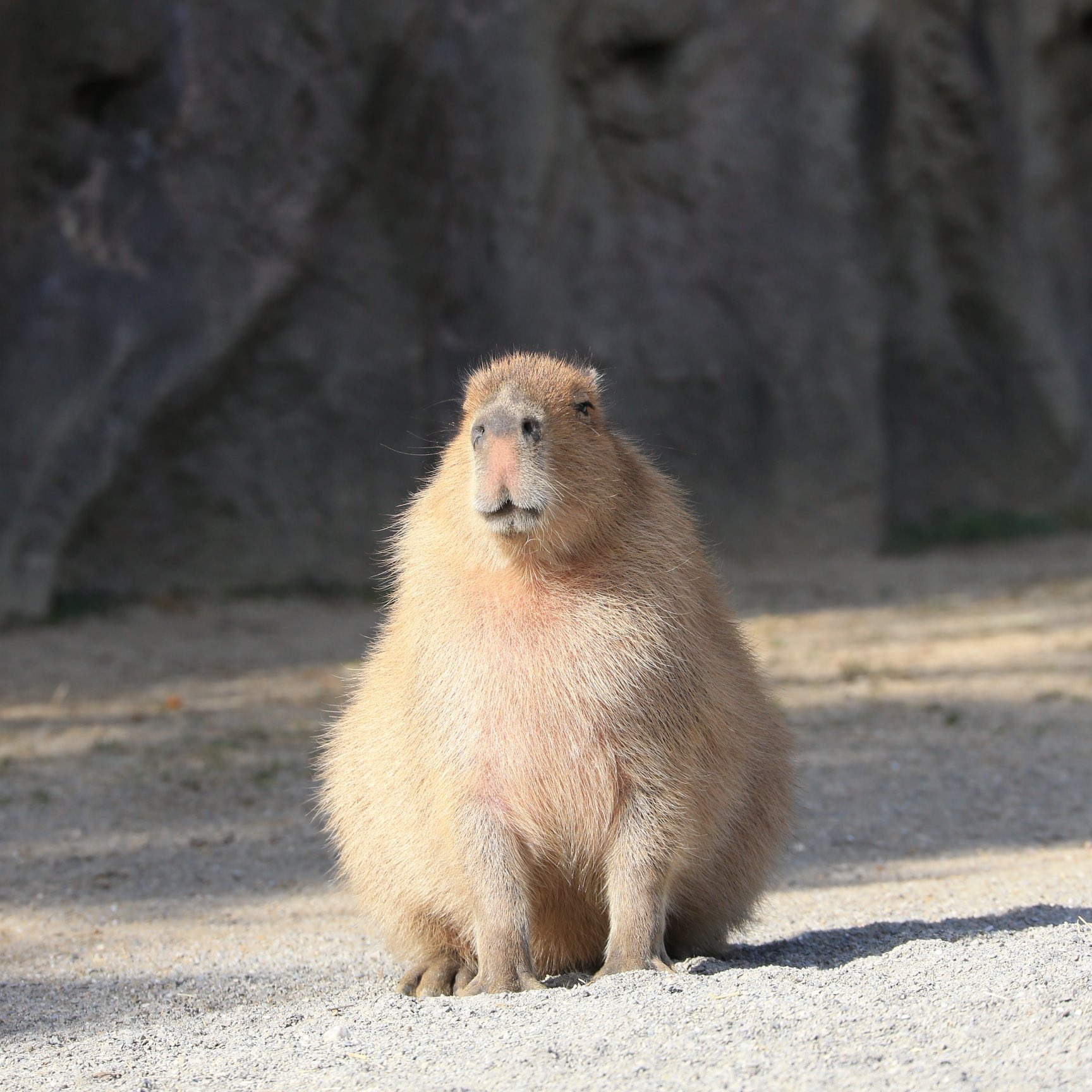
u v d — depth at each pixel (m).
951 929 11.65
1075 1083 6.76
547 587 9.77
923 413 43.31
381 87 35.84
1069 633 29.28
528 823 9.77
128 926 13.67
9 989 11.55
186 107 34.00
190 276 33.75
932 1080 6.95
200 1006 10.98
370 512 36.28
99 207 33.41
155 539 34.03
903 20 41.38
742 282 39.88
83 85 33.34
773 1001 8.32
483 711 9.64
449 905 10.51
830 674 26.17
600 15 38.38
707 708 9.98
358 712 11.30
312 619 33.25
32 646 29.73
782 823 11.41
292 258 34.94
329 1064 7.95
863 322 40.47
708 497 39.66
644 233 39.53
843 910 13.36
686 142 39.59
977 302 43.06
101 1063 8.68
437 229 36.66
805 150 39.94
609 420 11.41
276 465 35.34
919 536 42.00
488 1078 7.43
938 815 17.28
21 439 31.77
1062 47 44.53
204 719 23.77
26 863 16.03
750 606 34.06
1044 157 44.38
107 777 19.94
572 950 11.18
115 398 32.69
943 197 42.56
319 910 14.23
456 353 36.75
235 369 34.56
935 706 23.11
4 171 32.31
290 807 18.48
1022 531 42.50
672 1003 8.40
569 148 38.59
